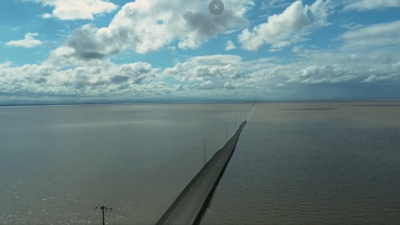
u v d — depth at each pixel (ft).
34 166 137.08
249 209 84.12
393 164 129.49
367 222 75.20
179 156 159.63
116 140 219.41
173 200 92.53
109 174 122.72
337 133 232.12
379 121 327.88
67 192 100.37
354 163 132.26
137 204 89.86
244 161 141.59
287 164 133.59
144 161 147.64
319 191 96.73
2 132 276.82
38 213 83.71
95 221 78.79
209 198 92.58
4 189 103.60
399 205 84.64
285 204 86.94
